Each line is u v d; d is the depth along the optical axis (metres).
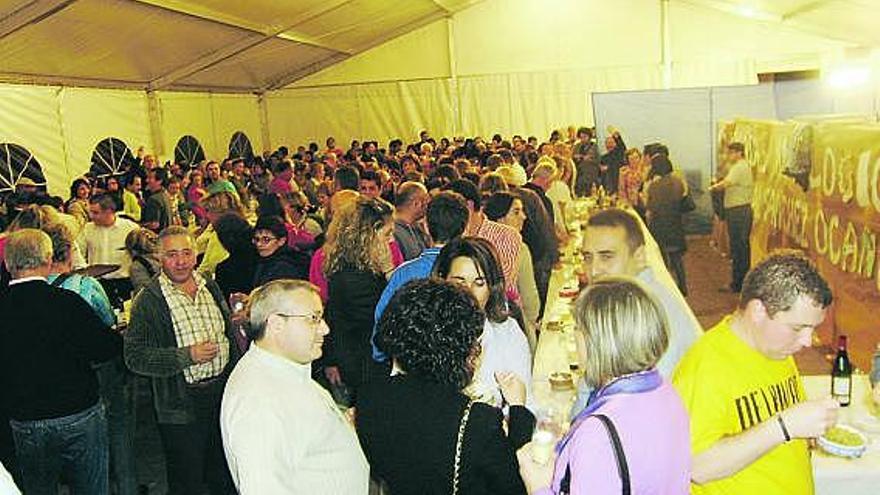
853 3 10.95
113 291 4.84
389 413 1.70
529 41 14.56
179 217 8.37
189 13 8.74
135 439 4.45
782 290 1.56
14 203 6.46
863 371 2.19
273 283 1.99
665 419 1.44
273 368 1.94
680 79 14.21
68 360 2.85
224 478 3.12
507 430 1.89
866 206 2.01
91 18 7.77
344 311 3.02
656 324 1.46
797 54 13.66
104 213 5.60
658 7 14.12
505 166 6.38
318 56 14.35
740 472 1.64
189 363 2.89
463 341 1.70
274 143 15.20
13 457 3.08
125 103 10.45
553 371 3.02
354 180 5.66
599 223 1.97
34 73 8.51
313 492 1.89
